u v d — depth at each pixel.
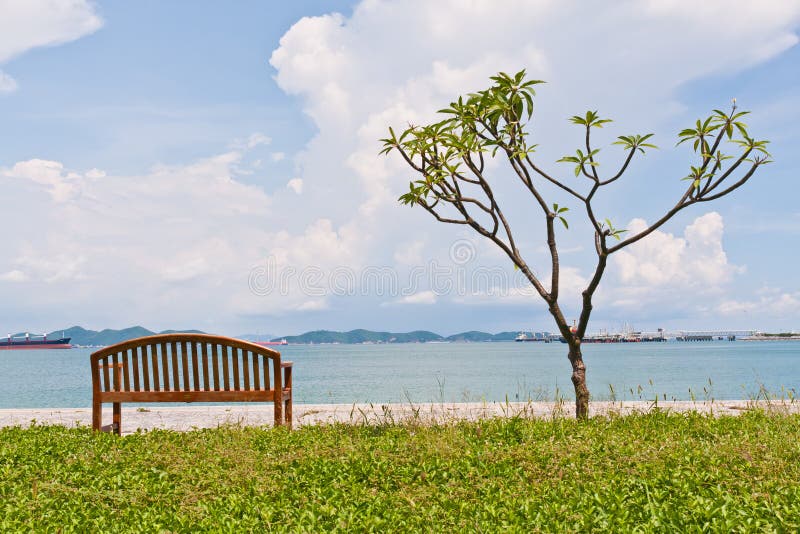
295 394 21.91
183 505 4.49
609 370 41.72
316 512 4.24
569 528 3.81
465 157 8.59
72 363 68.38
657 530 3.81
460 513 4.25
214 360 7.70
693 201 7.61
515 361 64.94
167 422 9.91
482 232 8.66
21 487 4.85
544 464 5.33
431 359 76.12
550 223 8.24
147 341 7.68
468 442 6.32
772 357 73.56
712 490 4.41
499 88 8.09
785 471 4.95
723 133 7.41
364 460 5.56
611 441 6.15
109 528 4.10
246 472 5.27
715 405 10.99
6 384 30.23
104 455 6.01
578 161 7.77
